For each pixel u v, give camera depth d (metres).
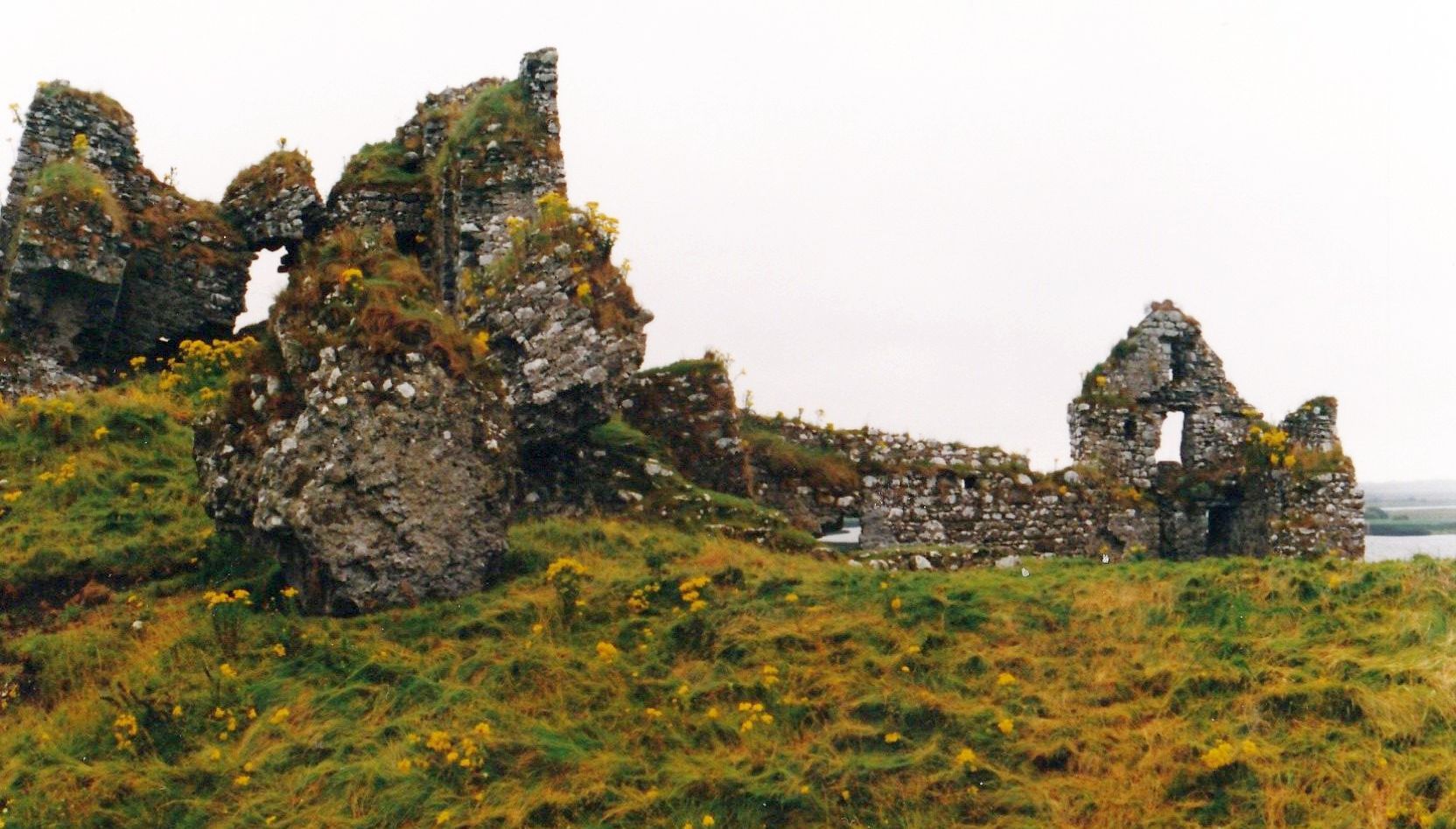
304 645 10.38
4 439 14.38
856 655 10.23
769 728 9.27
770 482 18.52
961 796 8.45
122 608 11.39
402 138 23.28
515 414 14.64
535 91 20.42
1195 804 8.27
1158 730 9.00
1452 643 9.72
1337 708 9.02
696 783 8.55
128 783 8.73
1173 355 22.41
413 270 12.43
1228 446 21.92
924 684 9.80
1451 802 7.91
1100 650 10.25
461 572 11.54
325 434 11.20
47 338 18.84
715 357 18.06
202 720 9.50
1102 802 8.35
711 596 11.27
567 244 15.18
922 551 15.46
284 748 9.02
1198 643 10.20
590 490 15.37
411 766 8.70
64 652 10.40
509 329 14.80
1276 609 10.77
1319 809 8.09
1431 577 11.20
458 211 19.86
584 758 8.84
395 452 11.29
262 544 11.57
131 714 9.41
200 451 12.22
